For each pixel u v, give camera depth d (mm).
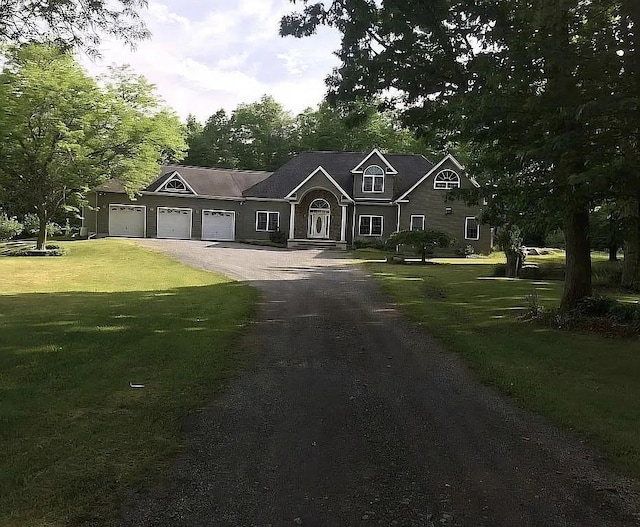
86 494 3943
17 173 27422
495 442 5203
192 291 15820
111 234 39250
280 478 4324
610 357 8695
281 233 39375
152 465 4465
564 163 9219
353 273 21938
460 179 37125
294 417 5766
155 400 6125
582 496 4145
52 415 5566
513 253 22766
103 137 28766
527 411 6133
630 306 11375
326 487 4191
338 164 42250
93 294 15148
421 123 12984
